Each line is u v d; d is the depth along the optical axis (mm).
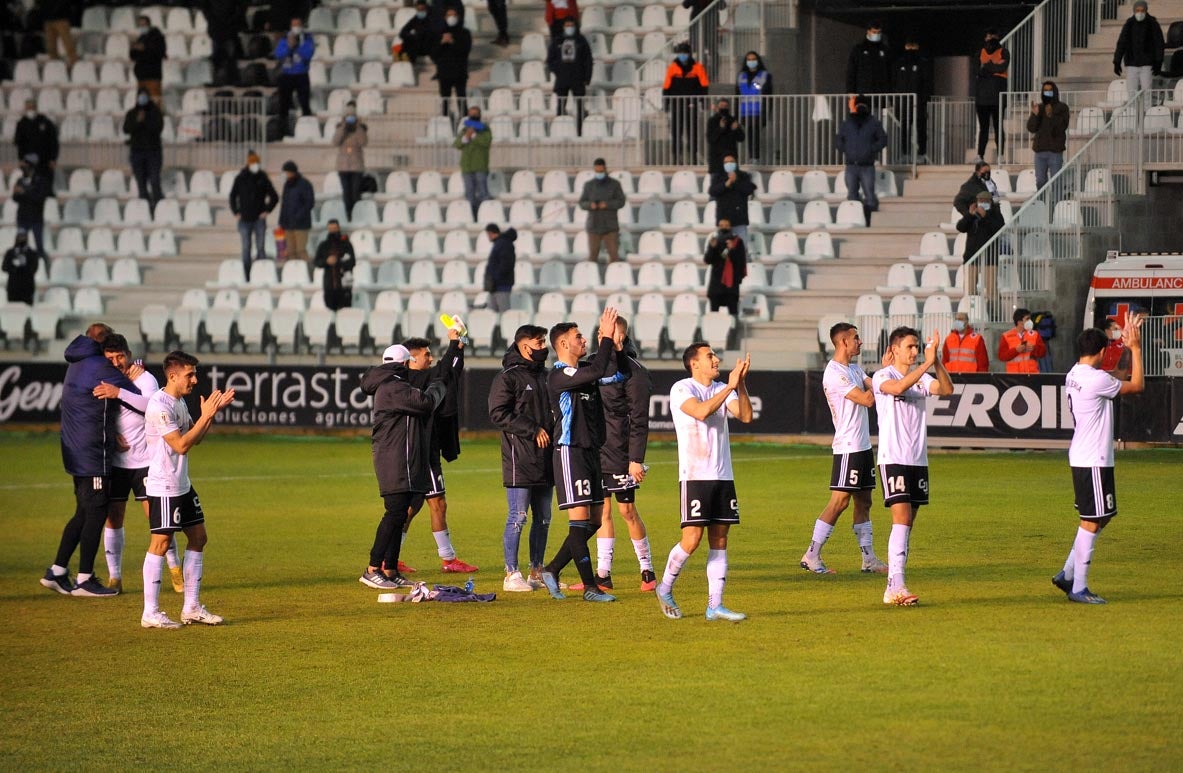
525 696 19984
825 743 17438
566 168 77062
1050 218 61969
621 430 27688
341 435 63094
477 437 62250
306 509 41062
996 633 23297
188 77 89938
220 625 25375
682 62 74562
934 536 34562
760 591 27797
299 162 81875
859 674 20734
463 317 66688
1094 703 18922
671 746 17469
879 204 70250
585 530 26922
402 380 28438
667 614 25172
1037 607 25547
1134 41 67312
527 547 34219
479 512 40219
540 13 88000
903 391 25250
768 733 17922
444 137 79188
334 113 83438
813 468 50312
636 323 64625
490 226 66688
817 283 67375
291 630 24828
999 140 69750
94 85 89875
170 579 30547
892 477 25656
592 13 84500
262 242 73750
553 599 27406
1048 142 65062
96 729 18859
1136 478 45000
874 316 59844
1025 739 17406
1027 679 20234
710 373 24516
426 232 73938
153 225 78750
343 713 19359
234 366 64125
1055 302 60594
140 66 83250
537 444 27812
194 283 75375
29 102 77688
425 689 20531
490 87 83125
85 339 28734
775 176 72562
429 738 18094
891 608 25672
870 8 80375
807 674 20812
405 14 89062
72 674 21844
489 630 24500
